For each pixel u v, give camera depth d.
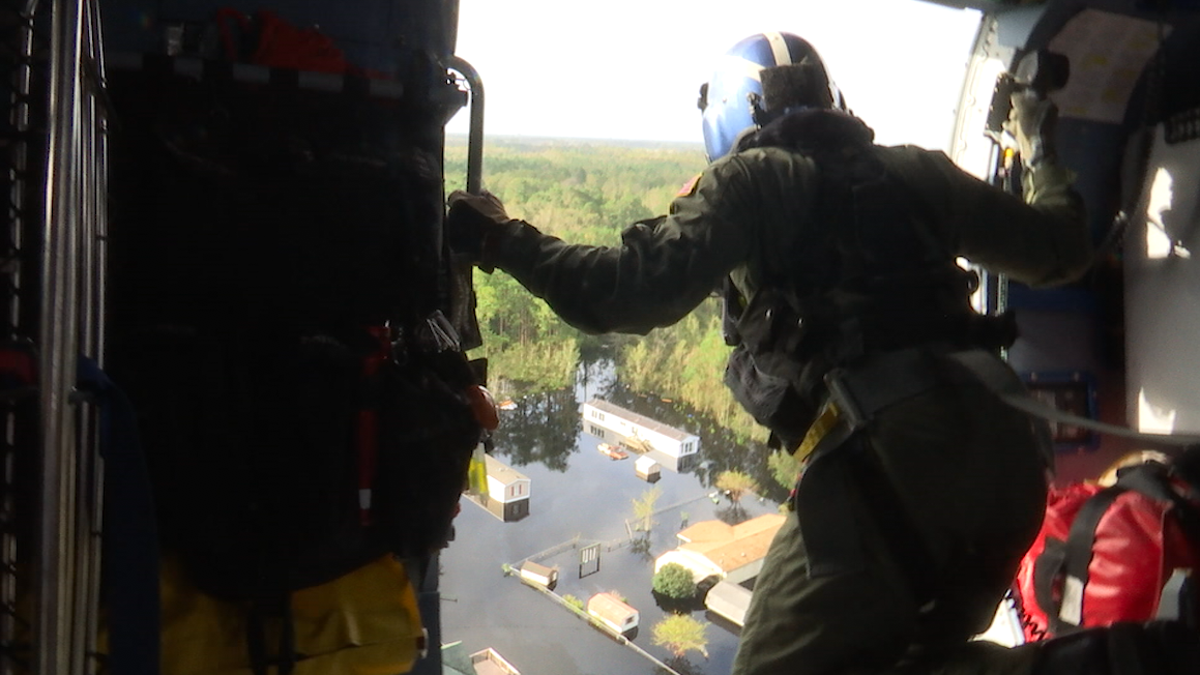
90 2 1.10
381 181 1.30
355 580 1.34
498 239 1.43
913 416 1.37
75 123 0.93
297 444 1.24
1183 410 2.55
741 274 1.57
